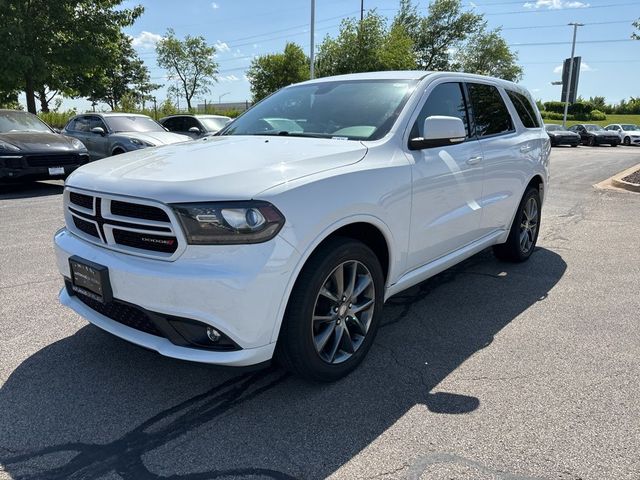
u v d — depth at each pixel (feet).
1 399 9.18
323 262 8.87
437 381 9.95
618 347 11.35
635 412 8.86
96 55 59.67
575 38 134.10
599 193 34.55
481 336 11.98
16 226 22.45
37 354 10.84
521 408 9.00
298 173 8.75
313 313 8.96
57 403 9.10
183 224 7.96
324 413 8.89
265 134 12.21
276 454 7.84
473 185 13.25
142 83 191.72
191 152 10.21
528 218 17.58
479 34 180.96
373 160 10.12
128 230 8.57
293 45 161.17
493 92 15.56
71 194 9.93
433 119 10.66
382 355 11.01
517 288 15.29
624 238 21.43
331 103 12.53
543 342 11.64
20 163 29.81
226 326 7.99
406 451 7.89
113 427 8.46
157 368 10.36
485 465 7.55
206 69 190.39
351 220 9.29
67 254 9.73
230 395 9.45
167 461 7.67
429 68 179.63
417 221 11.14
